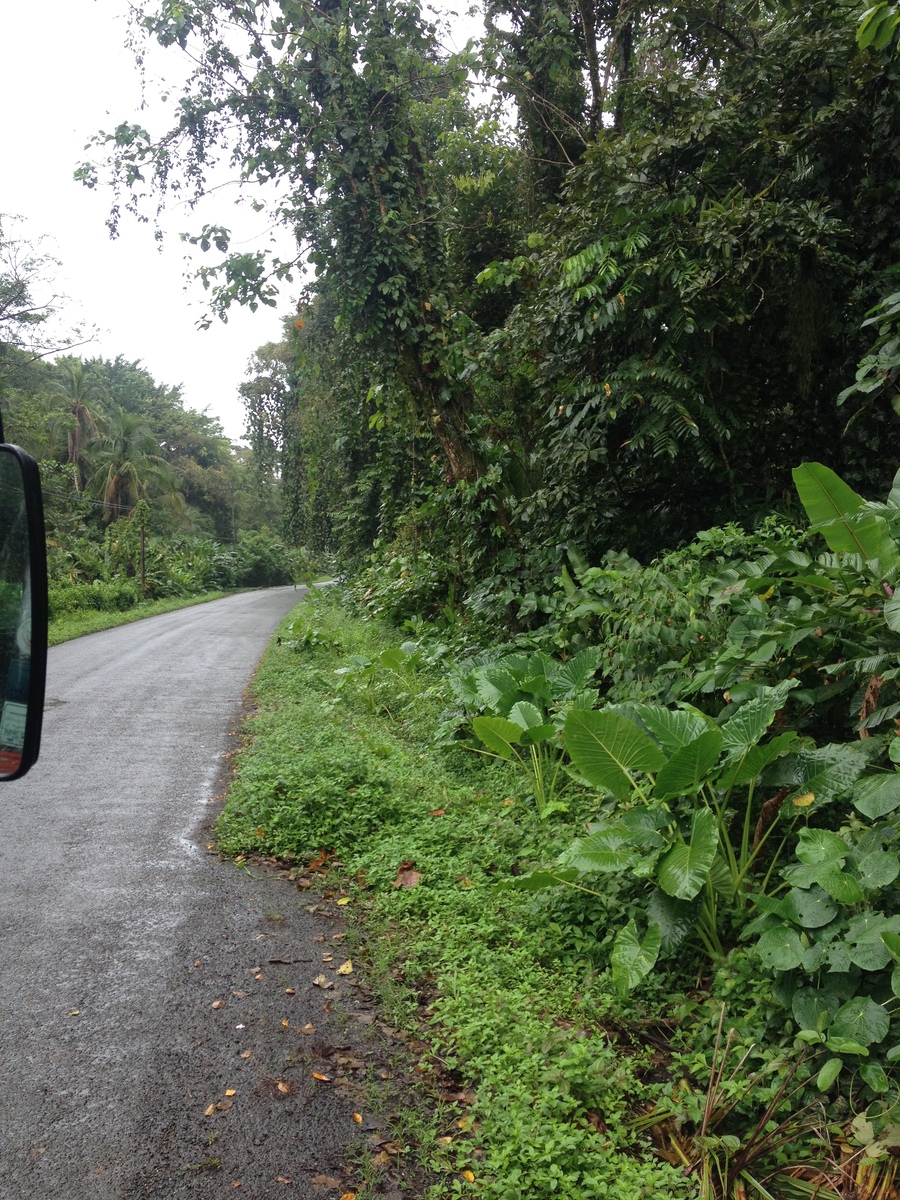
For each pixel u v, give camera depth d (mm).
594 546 9492
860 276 8297
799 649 4996
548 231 10859
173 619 25609
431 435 12078
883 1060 3076
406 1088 3133
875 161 8414
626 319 8727
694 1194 2666
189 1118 2891
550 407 9773
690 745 3957
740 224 8188
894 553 4766
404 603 15461
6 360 33375
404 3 10375
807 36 8883
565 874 4324
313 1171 2670
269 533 60500
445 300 11062
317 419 25094
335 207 10328
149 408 63906
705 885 3980
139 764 7773
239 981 3867
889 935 2887
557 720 6129
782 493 8797
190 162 10555
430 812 6098
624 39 12867
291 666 13531
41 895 4754
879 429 8195
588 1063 3172
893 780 3752
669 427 8320
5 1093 2977
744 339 8789
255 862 5441
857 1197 2678
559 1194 2592
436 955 4160
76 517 35281
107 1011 3557
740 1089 3004
